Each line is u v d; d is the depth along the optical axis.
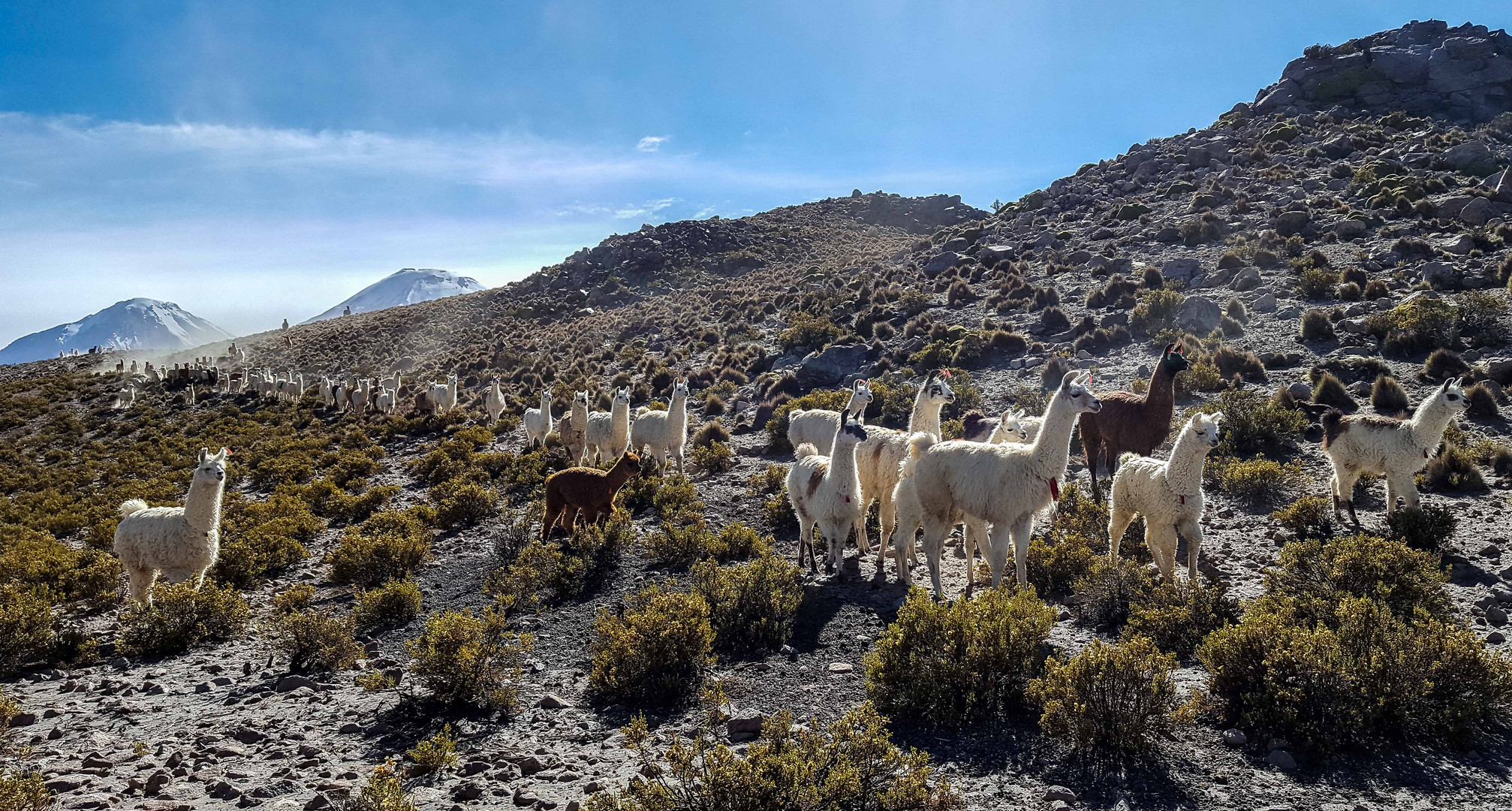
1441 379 15.70
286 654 7.77
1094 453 12.51
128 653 8.15
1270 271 26.08
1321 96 51.62
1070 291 28.88
